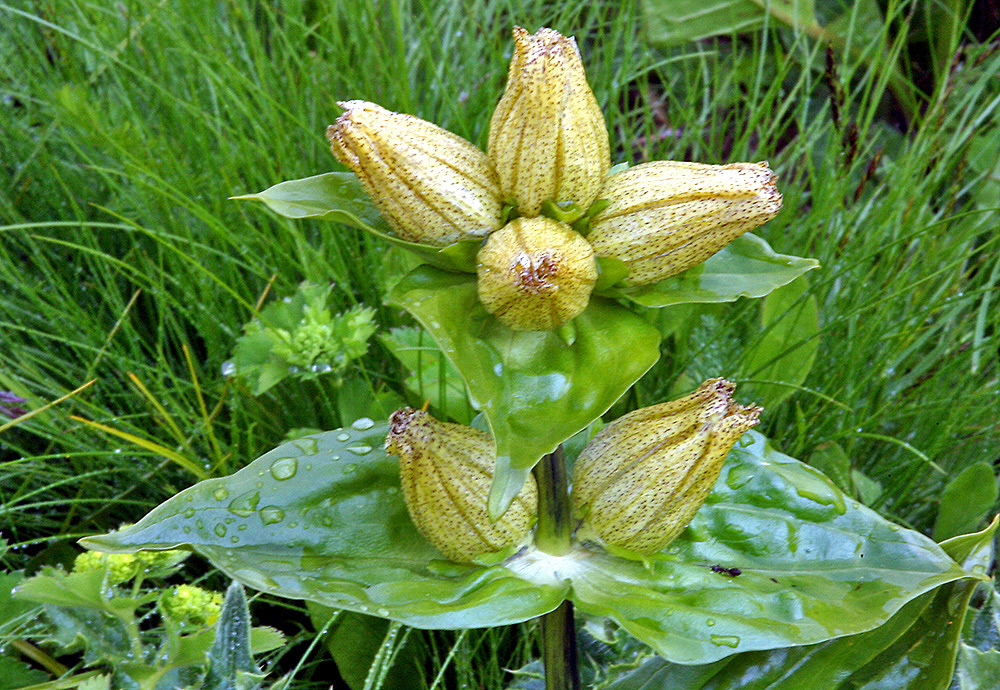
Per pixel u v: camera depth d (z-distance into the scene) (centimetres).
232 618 16
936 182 31
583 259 14
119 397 29
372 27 34
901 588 17
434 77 34
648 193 15
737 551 18
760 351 28
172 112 34
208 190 33
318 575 17
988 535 18
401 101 32
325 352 26
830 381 28
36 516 26
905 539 18
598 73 34
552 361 15
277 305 27
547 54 14
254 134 34
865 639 18
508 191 15
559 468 17
